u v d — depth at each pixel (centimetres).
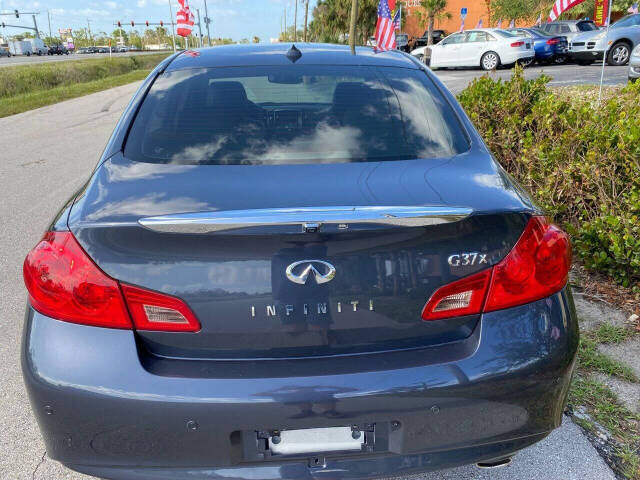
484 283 172
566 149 421
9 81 2284
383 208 159
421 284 168
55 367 165
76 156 881
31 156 895
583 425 248
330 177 187
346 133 215
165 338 167
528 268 174
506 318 173
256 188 180
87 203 179
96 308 165
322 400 161
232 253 161
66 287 166
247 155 203
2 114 1476
